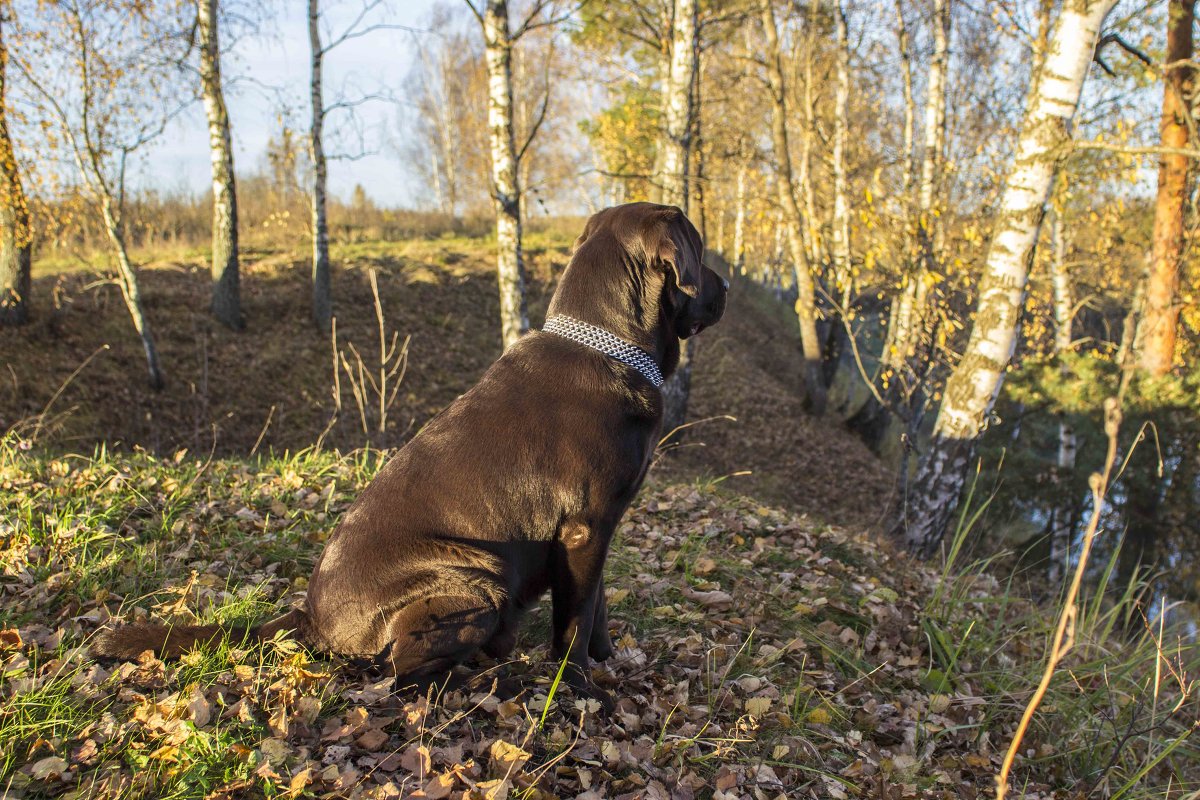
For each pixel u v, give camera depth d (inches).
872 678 154.9
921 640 176.9
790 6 674.8
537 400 115.9
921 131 785.6
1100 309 718.5
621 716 122.1
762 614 168.7
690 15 437.7
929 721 145.1
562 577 119.1
